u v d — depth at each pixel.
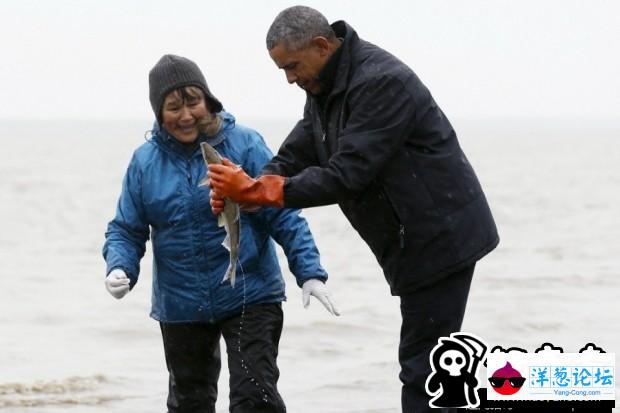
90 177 93.81
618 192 73.06
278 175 11.10
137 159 11.88
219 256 11.74
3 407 16.03
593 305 25.92
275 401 11.57
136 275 11.99
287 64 10.81
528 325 22.98
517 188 77.81
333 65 10.79
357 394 17.11
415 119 10.62
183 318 11.87
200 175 11.72
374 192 10.91
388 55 10.75
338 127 10.91
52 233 48.41
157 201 11.74
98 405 16.44
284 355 20.69
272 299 11.91
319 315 25.06
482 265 34.19
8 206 63.00
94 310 26.66
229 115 12.02
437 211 10.82
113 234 11.95
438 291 11.09
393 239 11.03
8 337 23.09
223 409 16.14
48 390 17.36
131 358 20.77
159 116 11.59
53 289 30.75
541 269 33.03
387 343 21.95
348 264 36.25
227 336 11.80
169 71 11.45
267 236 11.96
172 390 12.27
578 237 44.03
